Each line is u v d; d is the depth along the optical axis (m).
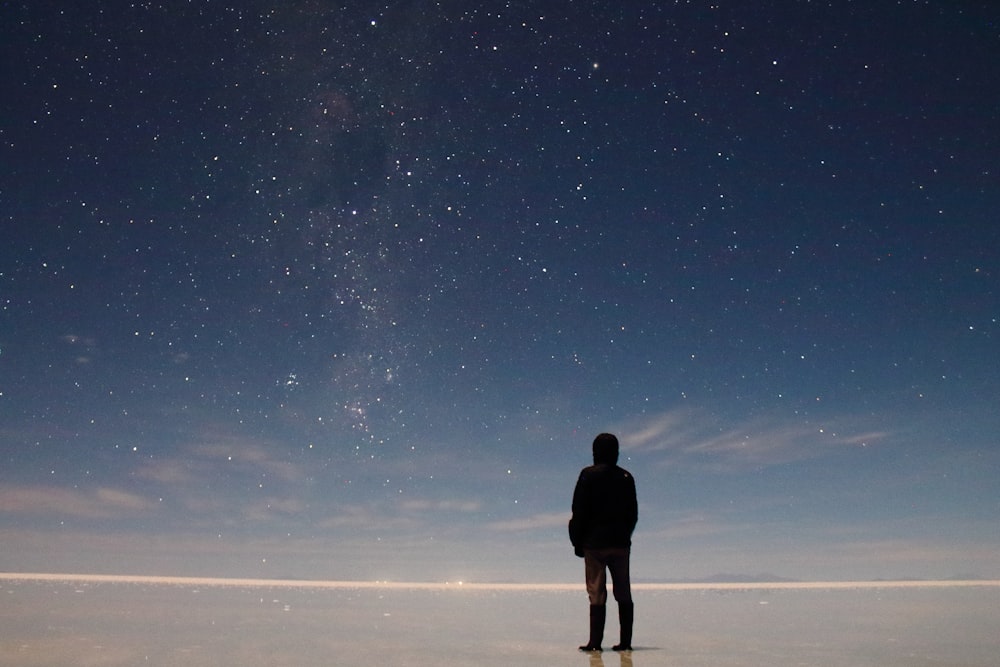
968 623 7.00
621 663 4.25
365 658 4.45
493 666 4.12
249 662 4.21
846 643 5.36
